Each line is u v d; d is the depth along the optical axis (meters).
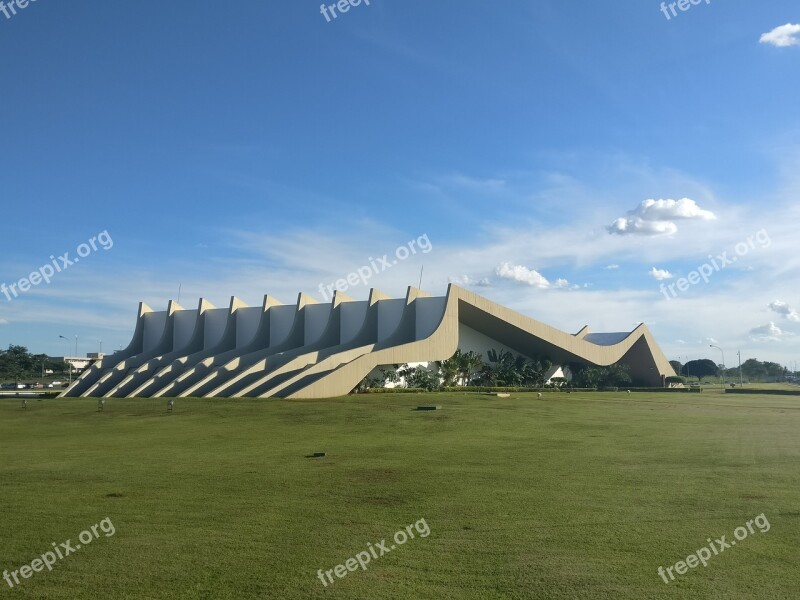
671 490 11.62
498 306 49.47
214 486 12.16
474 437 20.67
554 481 12.57
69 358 113.06
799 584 6.95
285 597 6.64
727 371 137.38
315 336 49.53
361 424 24.84
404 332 46.47
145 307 56.19
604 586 6.90
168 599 6.61
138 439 20.80
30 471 14.08
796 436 20.64
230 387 40.03
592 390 55.62
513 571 7.36
